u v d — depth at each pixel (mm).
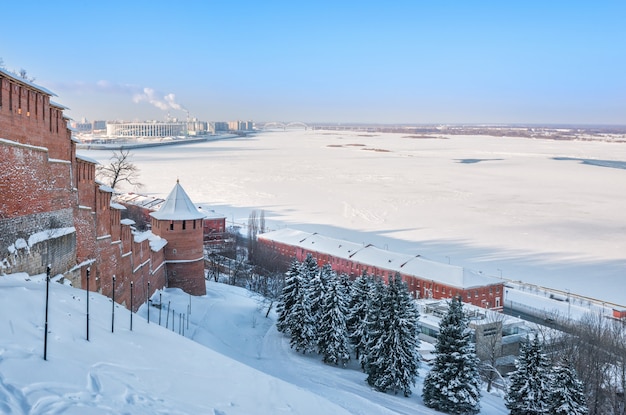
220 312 73562
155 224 80688
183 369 30312
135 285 63688
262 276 110438
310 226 170625
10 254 36281
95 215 51812
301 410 29656
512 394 51000
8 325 26062
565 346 65375
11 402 19000
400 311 54438
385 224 175500
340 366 62125
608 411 59000
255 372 34469
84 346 27422
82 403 20719
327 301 62031
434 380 51031
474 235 160375
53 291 36031
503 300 105250
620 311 96562
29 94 39312
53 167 42969
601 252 142625
